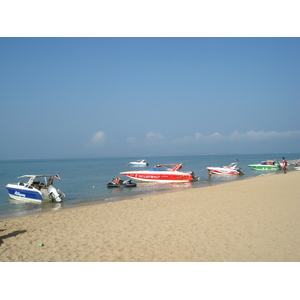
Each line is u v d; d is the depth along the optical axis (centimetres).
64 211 1365
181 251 697
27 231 973
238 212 1121
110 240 816
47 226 1043
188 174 2902
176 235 832
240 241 750
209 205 1316
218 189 1970
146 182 3011
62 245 790
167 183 2920
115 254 697
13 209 1609
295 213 1066
